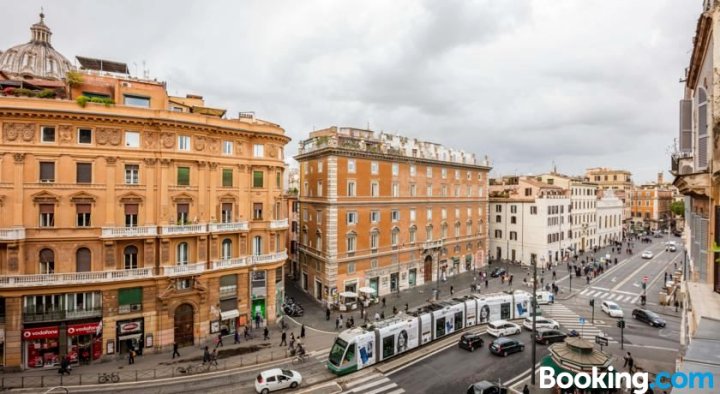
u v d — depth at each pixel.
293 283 63.81
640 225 145.00
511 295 47.81
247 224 41.94
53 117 32.97
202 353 36.62
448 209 70.12
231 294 41.28
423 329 38.69
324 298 52.88
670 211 150.12
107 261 34.59
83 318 33.69
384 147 59.12
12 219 31.98
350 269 54.09
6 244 31.34
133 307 35.81
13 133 32.06
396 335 35.97
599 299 56.06
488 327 42.06
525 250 80.94
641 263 81.12
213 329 39.69
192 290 38.31
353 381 31.38
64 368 31.69
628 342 39.44
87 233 34.03
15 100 31.73
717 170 10.01
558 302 54.66
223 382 30.94
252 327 42.84
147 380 31.05
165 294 36.50
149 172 36.44
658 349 37.56
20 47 47.47
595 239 103.00
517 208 82.50
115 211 35.09
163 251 36.62
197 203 38.81
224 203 41.00
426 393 29.30
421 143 66.56
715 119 10.08
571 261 83.19
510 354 36.69
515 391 29.27
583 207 96.12
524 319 45.78
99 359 34.28
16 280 31.50
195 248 38.72
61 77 47.75
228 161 41.00
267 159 44.00
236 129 40.94
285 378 29.86
